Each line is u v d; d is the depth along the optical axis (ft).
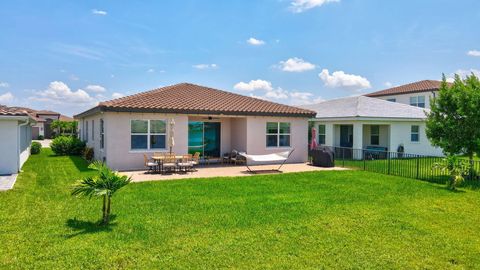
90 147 68.64
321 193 34.24
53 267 16.24
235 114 57.11
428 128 47.44
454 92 44.19
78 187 22.72
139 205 28.45
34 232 21.13
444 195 33.83
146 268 16.26
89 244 19.16
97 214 25.46
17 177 42.45
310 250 18.78
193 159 52.29
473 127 42.47
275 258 17.62
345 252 18.57
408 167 54.54
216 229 22.15
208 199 30.99
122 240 19.90
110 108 48.08
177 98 58.80
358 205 29.14
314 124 83.61
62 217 24.50
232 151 62.23
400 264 17.15
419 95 108.17
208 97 63.46
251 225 23.09
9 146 45.37
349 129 81.00
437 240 20.68
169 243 19.51
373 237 21.03
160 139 53.21
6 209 26.61
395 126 75.77
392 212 26.94
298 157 64.69
